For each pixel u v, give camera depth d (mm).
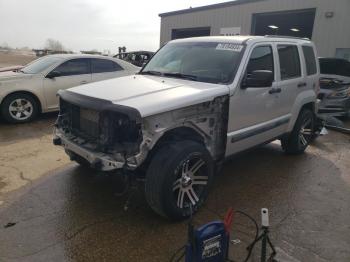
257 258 2988
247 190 4426
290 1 14562
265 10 15547
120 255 2990
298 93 5480
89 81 8297
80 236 3238
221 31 17734
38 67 8023
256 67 4445
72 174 4656
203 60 4449
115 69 8797
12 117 7355
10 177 4516
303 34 18297
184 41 5090
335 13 13203
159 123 3283
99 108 3309
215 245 2605
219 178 4805
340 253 3137
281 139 5684
